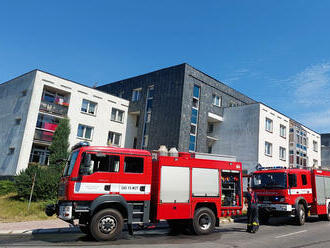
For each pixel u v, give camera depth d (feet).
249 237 31.96
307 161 114.21
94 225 26.91
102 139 87.92
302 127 114.01
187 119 82.64
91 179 27.68
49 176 54.54
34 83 73.31
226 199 35.86
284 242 29.22
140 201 29.94
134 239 29.14
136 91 99.81
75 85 82.48
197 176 33.81
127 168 29.68
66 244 25.70
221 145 95.20
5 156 74.90
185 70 84.43
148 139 87.92
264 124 90.27
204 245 26.45
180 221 34.50
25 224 37.37
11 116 78.89
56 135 71.87
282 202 43.86
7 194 59.98
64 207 27.09
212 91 94.22
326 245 27.99
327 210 51.42
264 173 47.57
